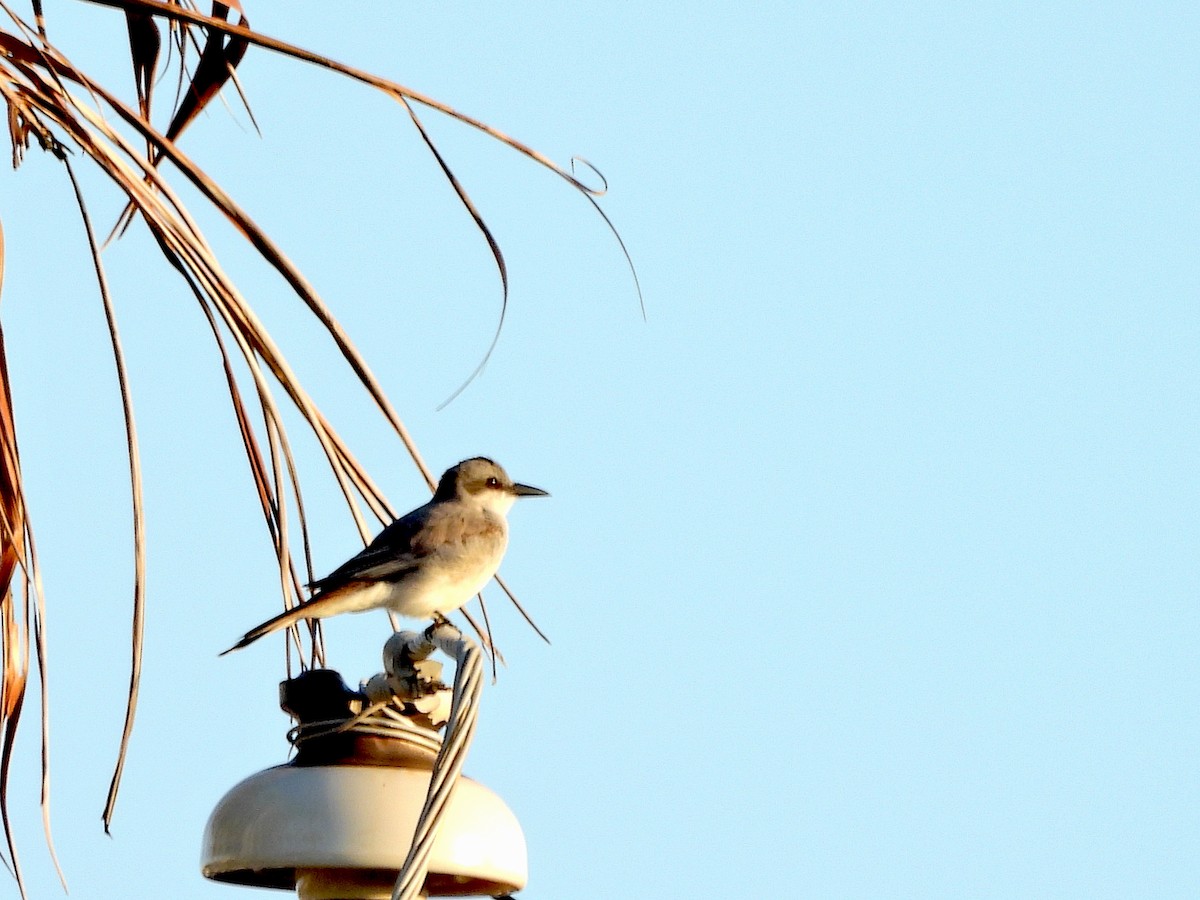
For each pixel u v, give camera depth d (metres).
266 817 8.56
